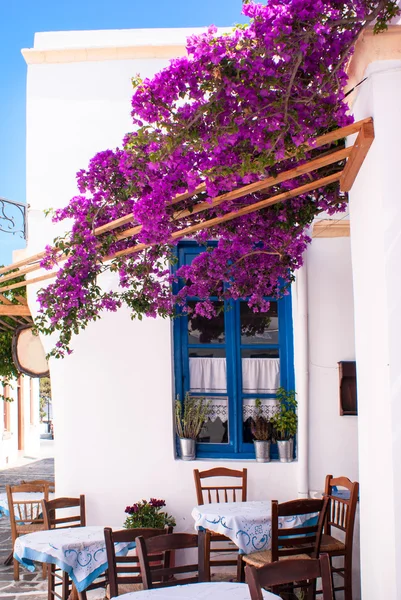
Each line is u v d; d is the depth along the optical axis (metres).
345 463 6.65
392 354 3.18
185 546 4.11
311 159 3.85
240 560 5.43
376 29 3.16
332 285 6.79
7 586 7.13
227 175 3.30
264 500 6.72
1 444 20.00
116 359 6.98
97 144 7.18
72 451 6.94
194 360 7.15
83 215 4.63
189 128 3.08
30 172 7.21
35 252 7.11
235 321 7.15
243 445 7.02
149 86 3.04
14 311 8.12
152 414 6.91
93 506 6.86
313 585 5.19
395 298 3.19
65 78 7.28
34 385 25.20
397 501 3.13
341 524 5.75
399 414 3.15
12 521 7.49
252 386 7.10
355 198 3.88
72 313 4.72
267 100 3.03
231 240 5.45
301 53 2.85
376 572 3.46
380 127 3.24
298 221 4.77
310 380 6.73
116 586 4.28
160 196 3.70
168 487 6.84
